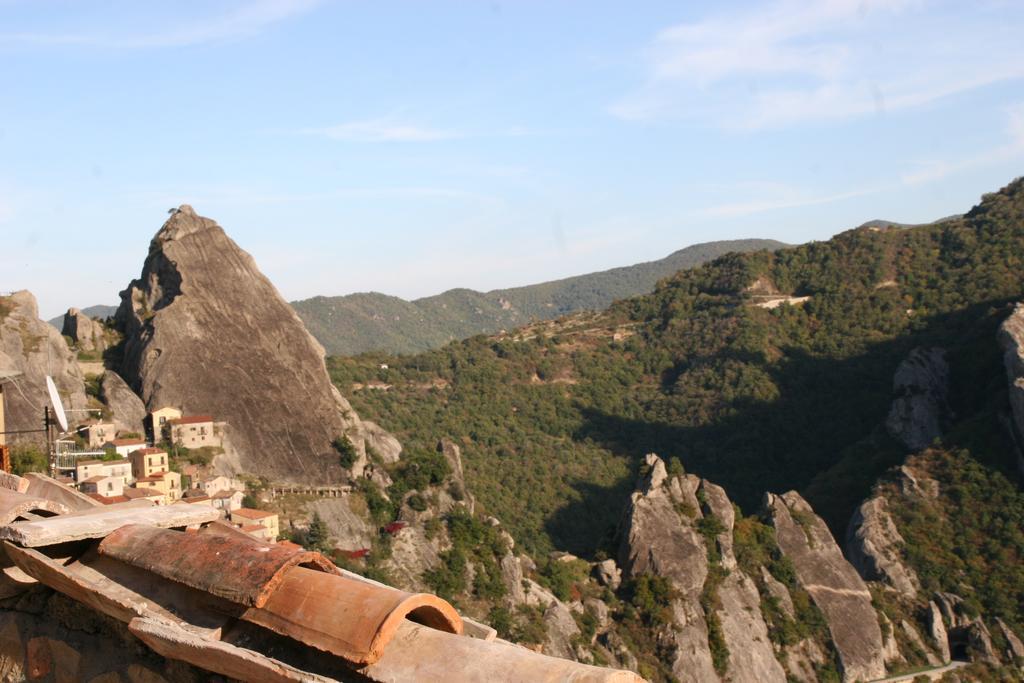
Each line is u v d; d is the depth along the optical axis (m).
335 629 5.27
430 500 64.69
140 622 5.80
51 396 17.95
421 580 58.03
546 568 61.47
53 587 6.75
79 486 55.28
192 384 71.12
